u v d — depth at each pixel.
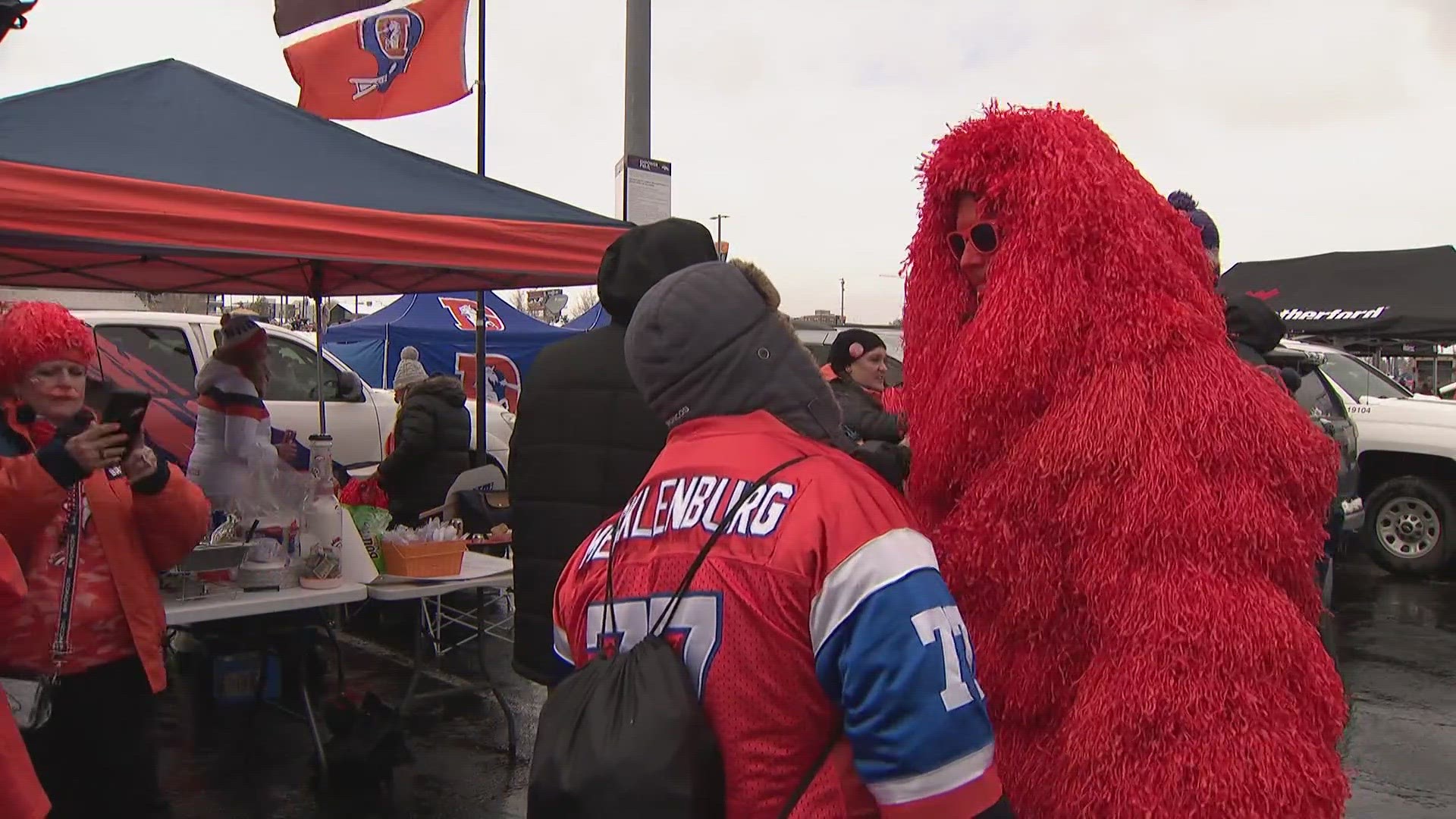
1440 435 8.10
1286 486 1.10
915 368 1.43
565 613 1.36
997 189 1.25
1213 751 1.00
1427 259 13.40
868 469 1.20
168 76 3.74
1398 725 4.79
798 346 1.28
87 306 9.30
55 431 2.67
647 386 1.29
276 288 5.74
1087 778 1.07
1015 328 1.16
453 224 3.68
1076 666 1.14
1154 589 1.05
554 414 2.42
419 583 3.84
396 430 6.02
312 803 3.73
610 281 2.35
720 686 1.09
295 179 3.51
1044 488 1.12
